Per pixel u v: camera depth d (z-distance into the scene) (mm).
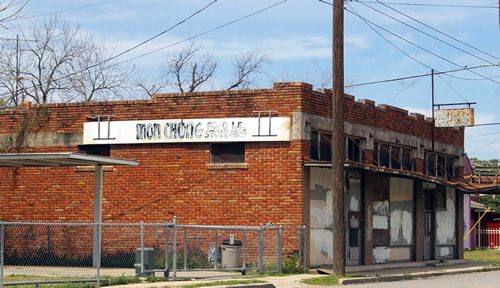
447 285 24625
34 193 32094
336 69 25891
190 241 29516
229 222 29250
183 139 29938
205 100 29766
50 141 31859
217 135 29453
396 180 35219
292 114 28656
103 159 26609
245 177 29172
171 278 23125
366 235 32500
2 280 19859
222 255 26672
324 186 30203
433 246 38406
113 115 31000
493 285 24625
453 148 40531
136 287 20672
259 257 26250
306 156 28828
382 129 33750
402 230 35594
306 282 24375
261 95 29062
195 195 29812
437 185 38969
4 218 32375
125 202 30719
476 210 57594
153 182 30391
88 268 27875
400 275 28188
